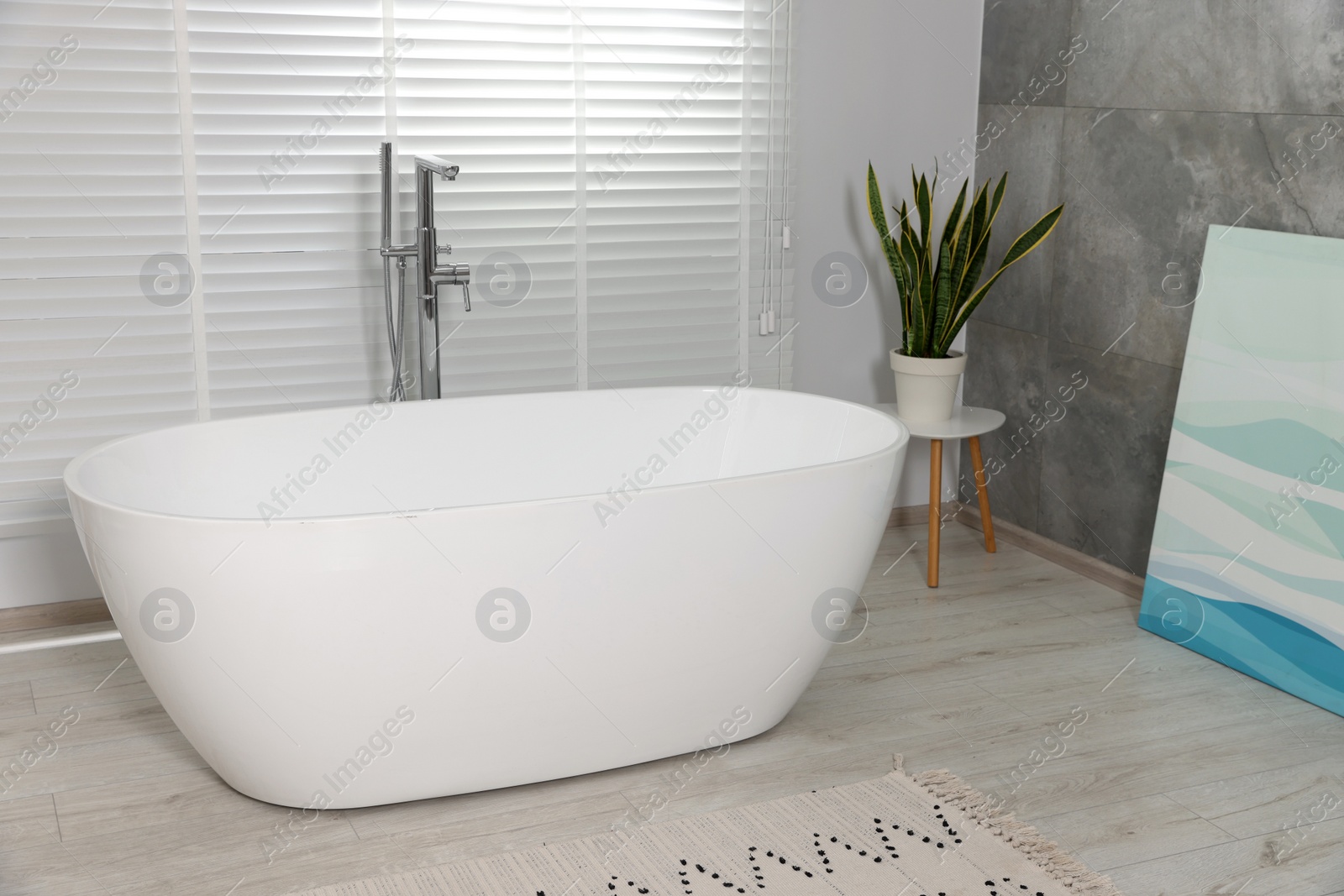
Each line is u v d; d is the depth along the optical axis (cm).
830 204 372
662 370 359
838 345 383
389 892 203
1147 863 212
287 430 276
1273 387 281
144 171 296
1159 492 329
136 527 201
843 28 360
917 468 402
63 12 282
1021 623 321
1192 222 308
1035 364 370
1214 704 274
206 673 211
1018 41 364
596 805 232
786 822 225
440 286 326
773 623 241
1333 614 268
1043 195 360
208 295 307
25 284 290
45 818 225
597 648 225
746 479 225
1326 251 268
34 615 309
